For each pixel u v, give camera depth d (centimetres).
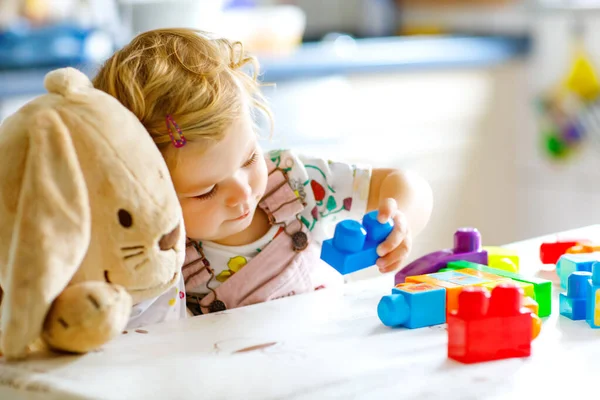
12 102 158
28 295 53
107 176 56
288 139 183
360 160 195
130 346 61
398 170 99
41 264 53
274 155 98
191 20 187
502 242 228
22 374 55
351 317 67
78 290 56
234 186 75
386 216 74
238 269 91
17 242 53
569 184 216
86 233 55
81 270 58
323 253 74
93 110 57
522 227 229
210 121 71
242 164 76
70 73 60
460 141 215
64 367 56
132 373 55
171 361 57
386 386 51
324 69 186
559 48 214
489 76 218
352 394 50
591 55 207
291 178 96
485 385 51
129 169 57
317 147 188
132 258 58
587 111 210
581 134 212
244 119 75
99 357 58
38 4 185
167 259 60
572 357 56
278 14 200
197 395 50
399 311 63
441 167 212
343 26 254
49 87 59
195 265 89
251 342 61
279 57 184
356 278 133
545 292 67
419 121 207
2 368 56
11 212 55
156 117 72
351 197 98
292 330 64
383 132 200
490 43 213
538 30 219
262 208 93
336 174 98
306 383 52
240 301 89
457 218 217
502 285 57
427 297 64
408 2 251
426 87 207
